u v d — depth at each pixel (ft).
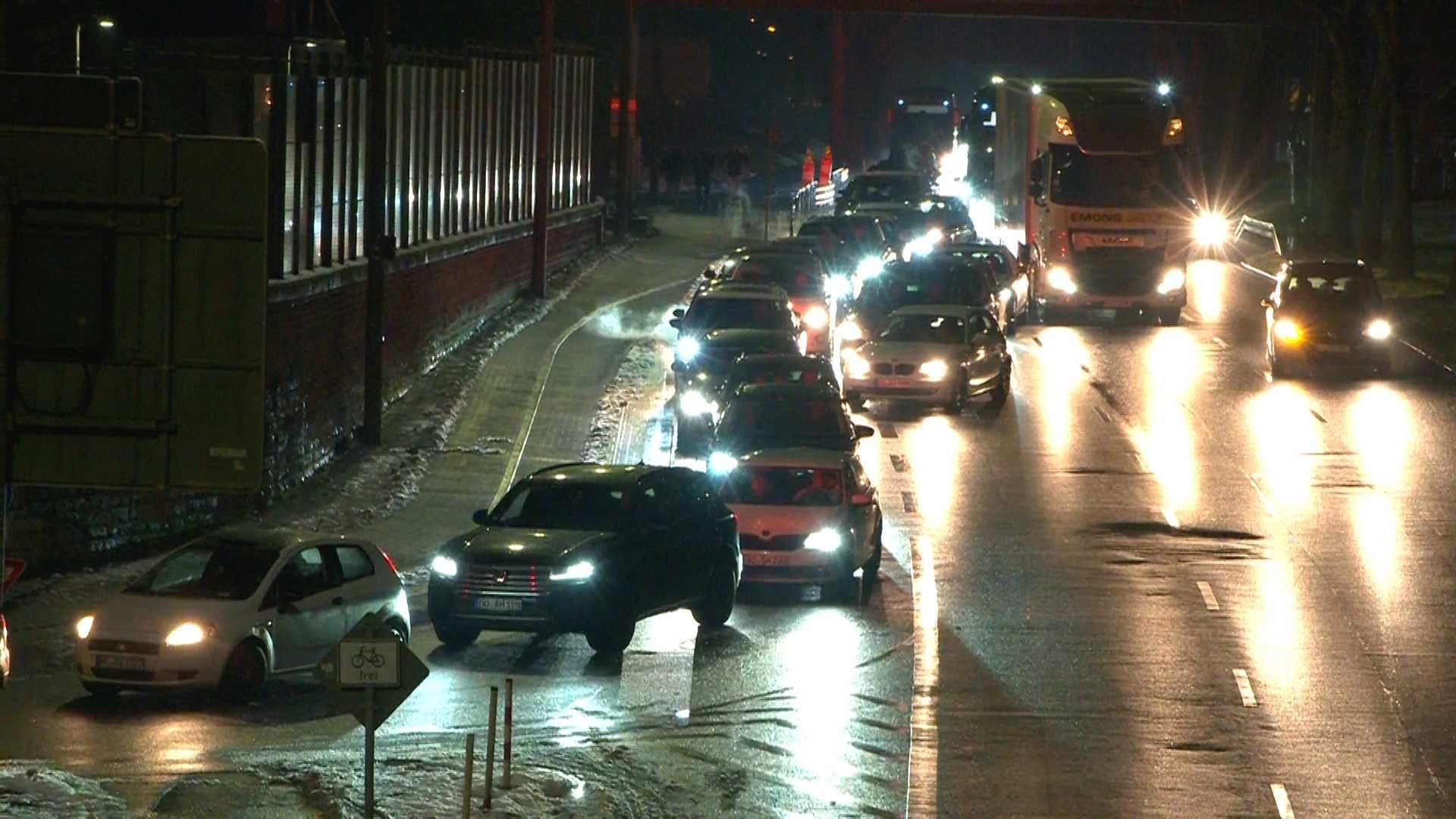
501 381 251.60
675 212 539.70
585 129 398.62
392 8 411.54
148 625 119.44
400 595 134.31
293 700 122.62
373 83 205.87
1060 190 326.24
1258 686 125.29
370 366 212.02
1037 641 138.82
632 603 133.90
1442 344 306.35
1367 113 532.73
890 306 285.23
